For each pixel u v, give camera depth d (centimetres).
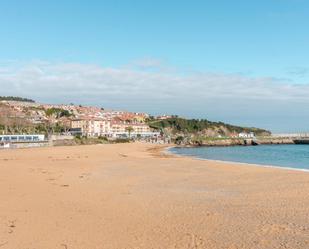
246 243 1182
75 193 2219
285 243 1175
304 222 1454
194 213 1653
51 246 1161
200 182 2838
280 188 2425
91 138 16775
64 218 1540
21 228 1366
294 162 6066
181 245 1167
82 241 1216
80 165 4522
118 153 7981
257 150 12350
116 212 1675
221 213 1647
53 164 4622
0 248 1129
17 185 2512
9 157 6138
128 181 2905
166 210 1723
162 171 3791
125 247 1153
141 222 1482
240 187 2527
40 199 1975
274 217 1551
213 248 1134
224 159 6812
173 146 15700
